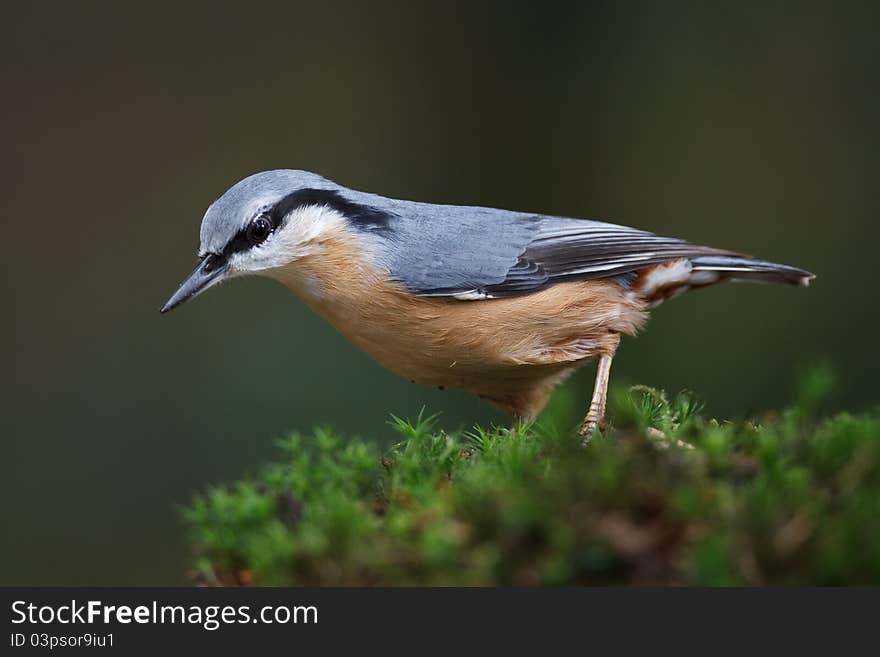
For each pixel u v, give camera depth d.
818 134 14.23
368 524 4.61
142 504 12.17
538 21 14.85
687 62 14.50
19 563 11.84
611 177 14.52
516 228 8.01
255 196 7.63
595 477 4.24
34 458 12.38
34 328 13.66
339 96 15.45
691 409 6.66
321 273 7.66
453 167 14.96
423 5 15.38
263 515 4.92
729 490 4.23
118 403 12.66
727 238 14.15
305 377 12.38
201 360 12.64
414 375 8.16
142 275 14.46
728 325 12.70
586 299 8.05
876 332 13.02
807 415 4.95
